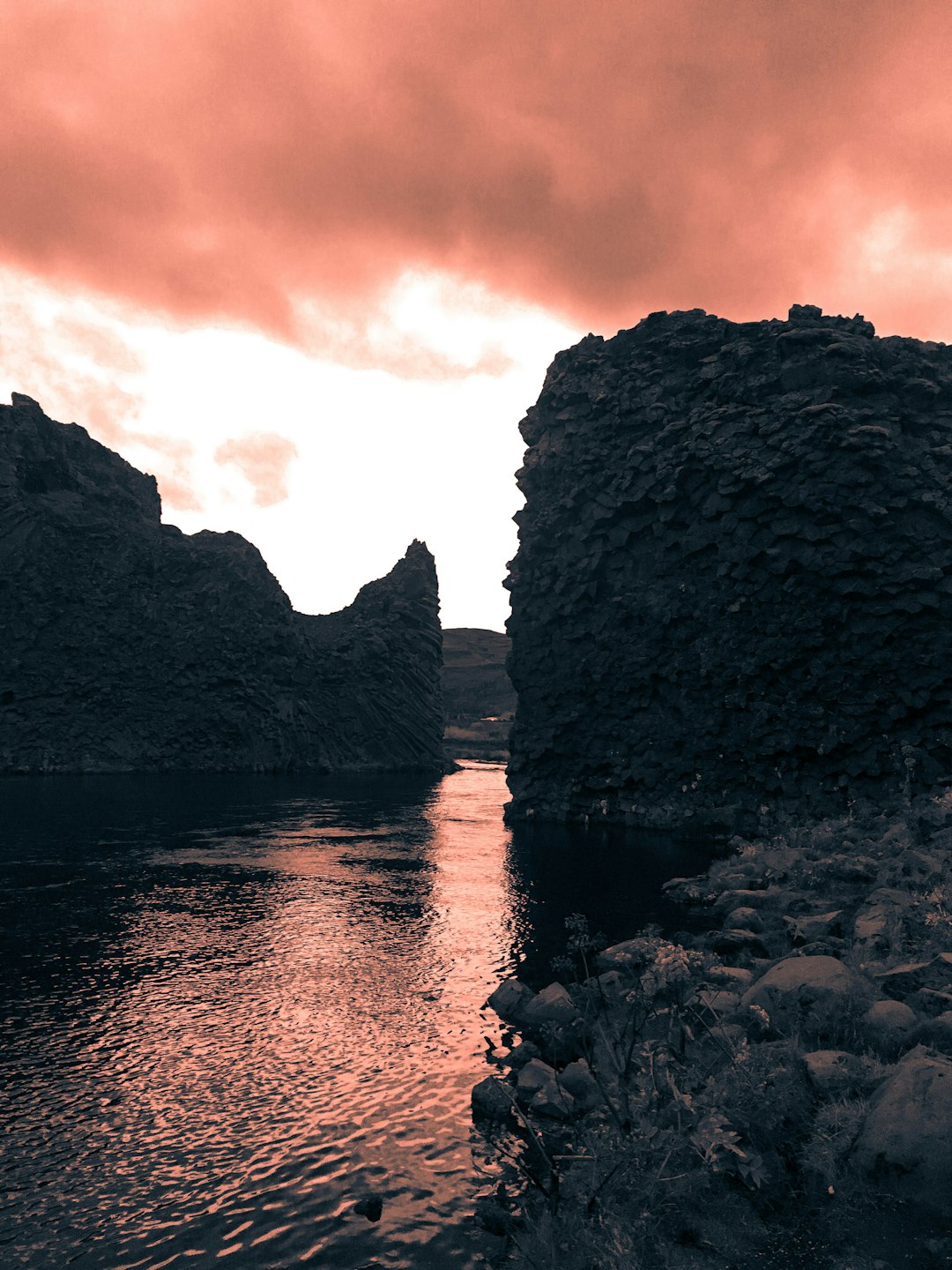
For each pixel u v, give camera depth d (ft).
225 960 60.64
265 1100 37.63
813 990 35.45
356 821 151.53
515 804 156.15
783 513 128.36
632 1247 22.82
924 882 61.36
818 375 132.77
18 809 160.35
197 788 219.61
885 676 118.32
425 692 347.56
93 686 271.69
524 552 166.61
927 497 118.83
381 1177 30.91
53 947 63.82
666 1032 38.86
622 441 155.22
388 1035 45.60
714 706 134.62
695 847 118.11
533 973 56.85
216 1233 27.48
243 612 292.40
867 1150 25.29
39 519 287.28
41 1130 34.78
